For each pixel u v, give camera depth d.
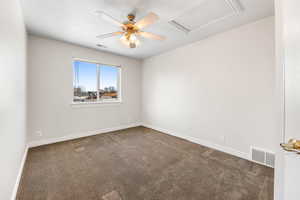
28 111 2.51
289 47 0.63
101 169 1.88
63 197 1.35
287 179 0.64
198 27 2.27
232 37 2.29
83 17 1.97
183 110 3.19
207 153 2.40
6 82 1.10
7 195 1.14
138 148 2.62
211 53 2.59
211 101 2.63
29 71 2.51
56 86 2.84
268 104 1.94
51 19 2.02
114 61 3.78
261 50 1.99
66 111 2.99
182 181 1.63
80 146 2.68
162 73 3.72
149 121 4.21
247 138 2.16
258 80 2.03
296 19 0.59
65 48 2.93
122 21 2.06
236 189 1.49
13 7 1.34
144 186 1.54
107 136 3.34
